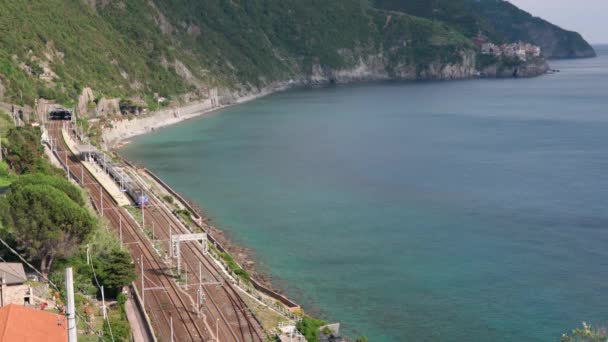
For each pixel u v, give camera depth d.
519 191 193.00
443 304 116.25
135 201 169.62
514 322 109.38
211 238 147.88
